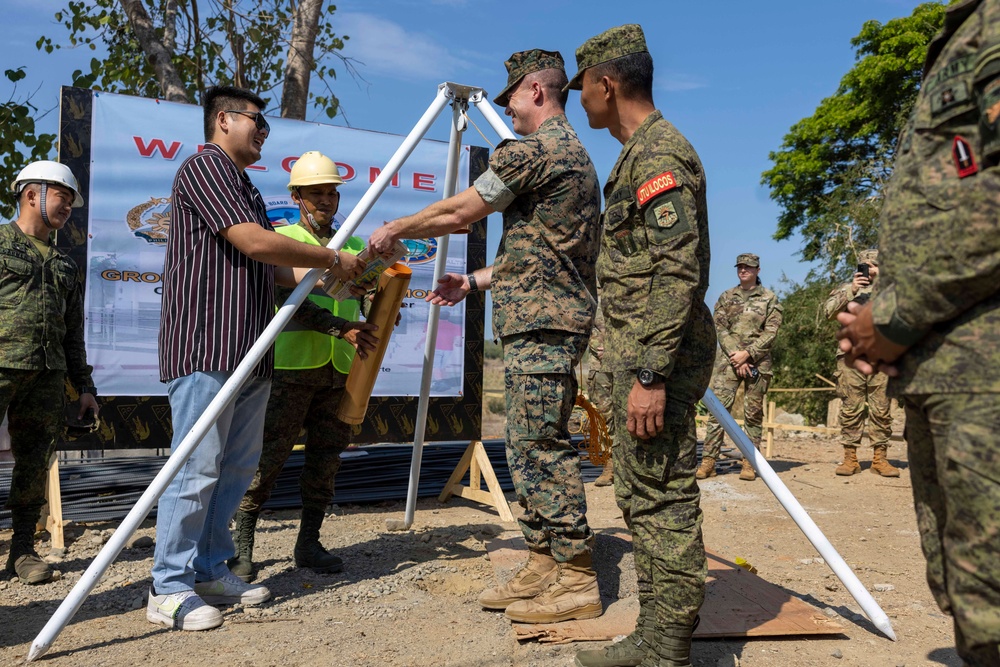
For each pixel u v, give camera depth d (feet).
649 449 8.91
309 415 14.33
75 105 16.93
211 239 11.25
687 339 9.00
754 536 17.54
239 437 12.10
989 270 5.21
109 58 31.81
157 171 17.61
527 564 11.94
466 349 20.40
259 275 11.64
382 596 12.64
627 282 8.90
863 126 79.71
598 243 11.66
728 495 22.66
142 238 17.48
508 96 12.14
